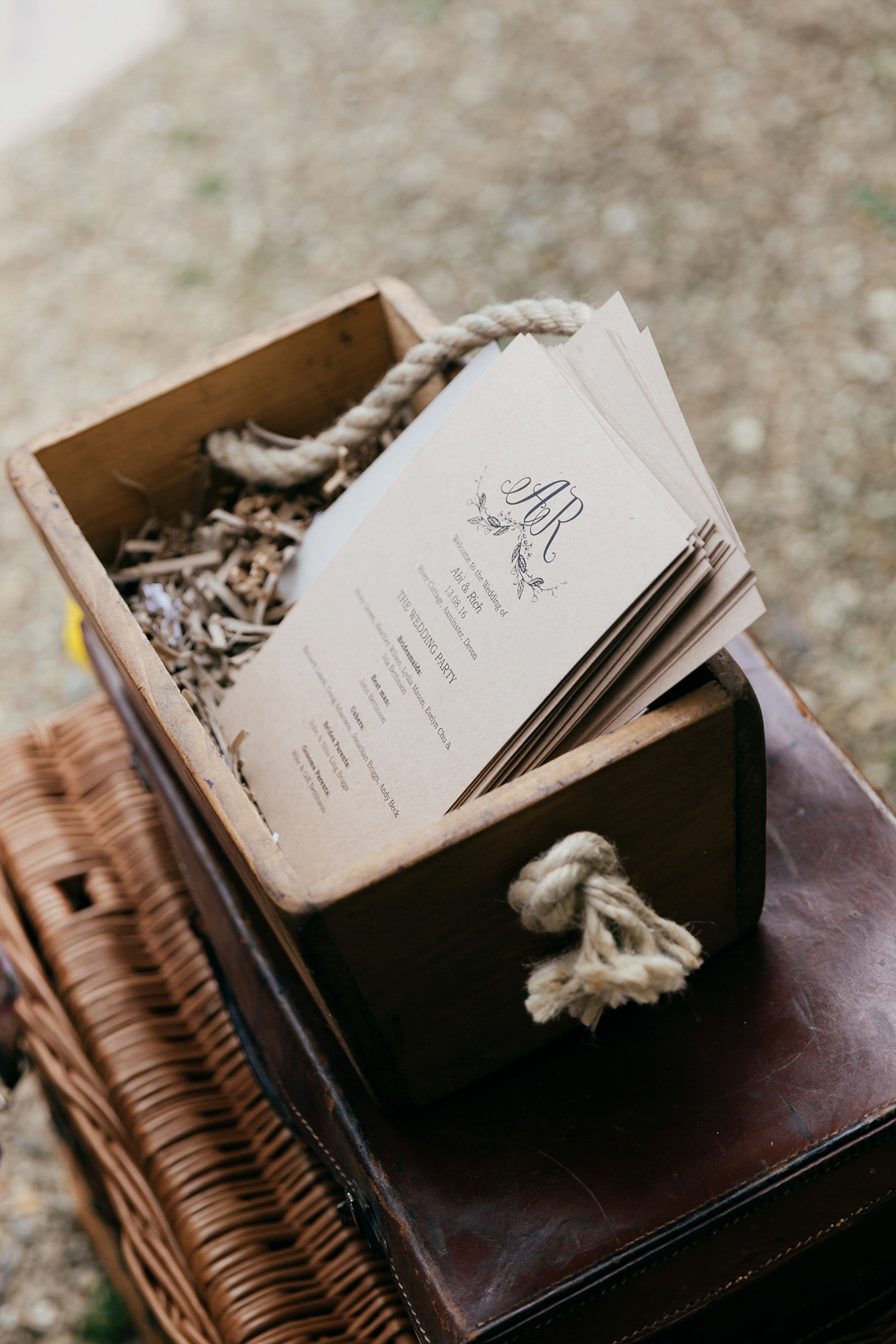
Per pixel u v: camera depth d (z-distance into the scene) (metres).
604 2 2.43
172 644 0.81
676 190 2.08
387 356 0.87
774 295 1.91
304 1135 0.78
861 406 1.75
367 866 0.64
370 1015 0.67
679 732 0.65
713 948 0.75
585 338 0.72
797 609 1.59
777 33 2.29
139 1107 0.83
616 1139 0.71
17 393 2.02
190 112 2.39
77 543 0.76
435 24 2.47
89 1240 1.23
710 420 1.77
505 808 0.64
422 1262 0.69
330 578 0.76
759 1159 0.70
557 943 0.69
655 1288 0.70
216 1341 0.79
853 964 0.74
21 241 2.24
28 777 0.95
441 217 2.13
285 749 0.76
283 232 2.17
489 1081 0.73
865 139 2.09
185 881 0.88
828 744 0.81
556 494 0.69
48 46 2.57
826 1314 0.78
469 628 0.71
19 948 0.89
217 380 0.84
